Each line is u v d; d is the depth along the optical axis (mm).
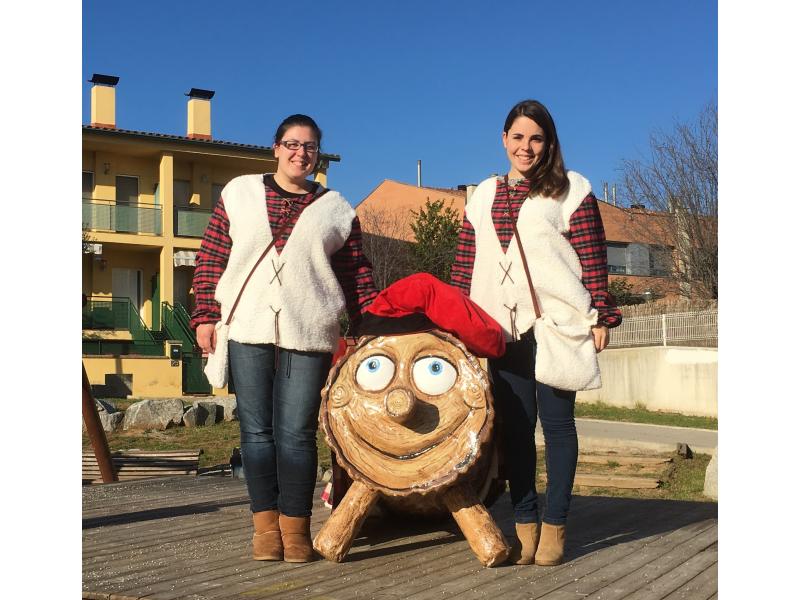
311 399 4453
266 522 4492
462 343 4297
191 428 21094
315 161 4598
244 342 4418
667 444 16422
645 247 46656
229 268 4492
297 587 3879
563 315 4332
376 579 4023
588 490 12805
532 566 4281
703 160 34125
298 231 4469
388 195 53688
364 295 4688
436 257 38594
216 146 33969
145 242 33250
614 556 4504
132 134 32688
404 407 4070
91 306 32438
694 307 26812
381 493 4359
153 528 5621
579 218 4410
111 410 21438
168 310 33031
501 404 4473
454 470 4117
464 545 4719
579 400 28984
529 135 4426
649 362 26328
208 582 3986
